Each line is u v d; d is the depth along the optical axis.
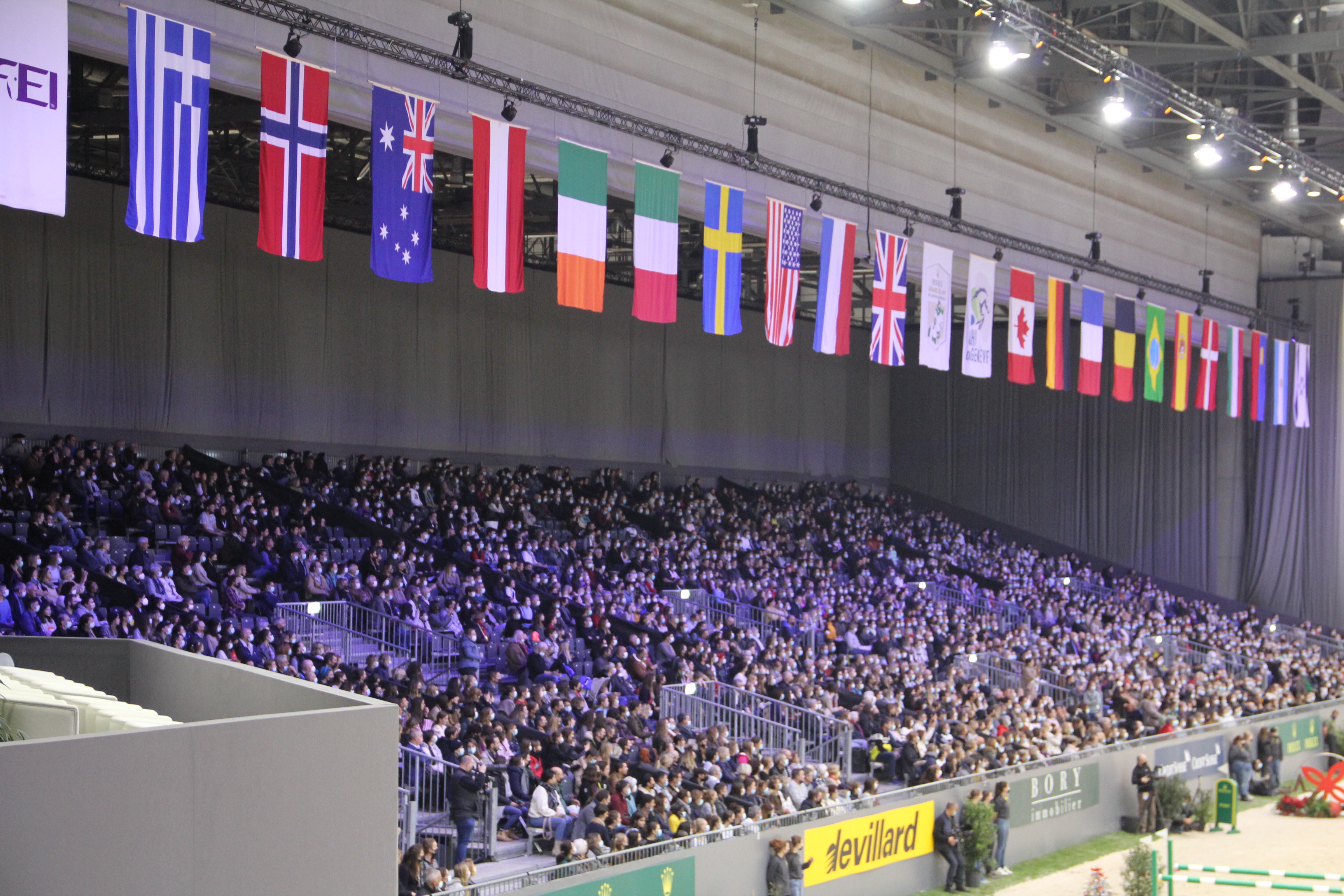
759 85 25.67
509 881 13.52
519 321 37.44
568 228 19.06
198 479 26.08
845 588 35.12
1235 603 44.53
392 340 34.16
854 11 26.06
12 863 5.30
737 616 31.11
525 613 25.50
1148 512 46.34
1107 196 35.53
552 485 36.03
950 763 21.02
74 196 27.92
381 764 6.65
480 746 17.41
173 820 5.81
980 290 26.81
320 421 32.50
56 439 25.53
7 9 12.70
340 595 23.42
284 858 6.20
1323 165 31.88
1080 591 43.88
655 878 14.94
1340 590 43.16
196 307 30.02
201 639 18.38
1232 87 29.92
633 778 17.72
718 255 21.20
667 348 42.19
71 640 9.46
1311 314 43.38
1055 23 23.88
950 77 29.28
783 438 46.62
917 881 19.41
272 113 15.49
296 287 32.00
